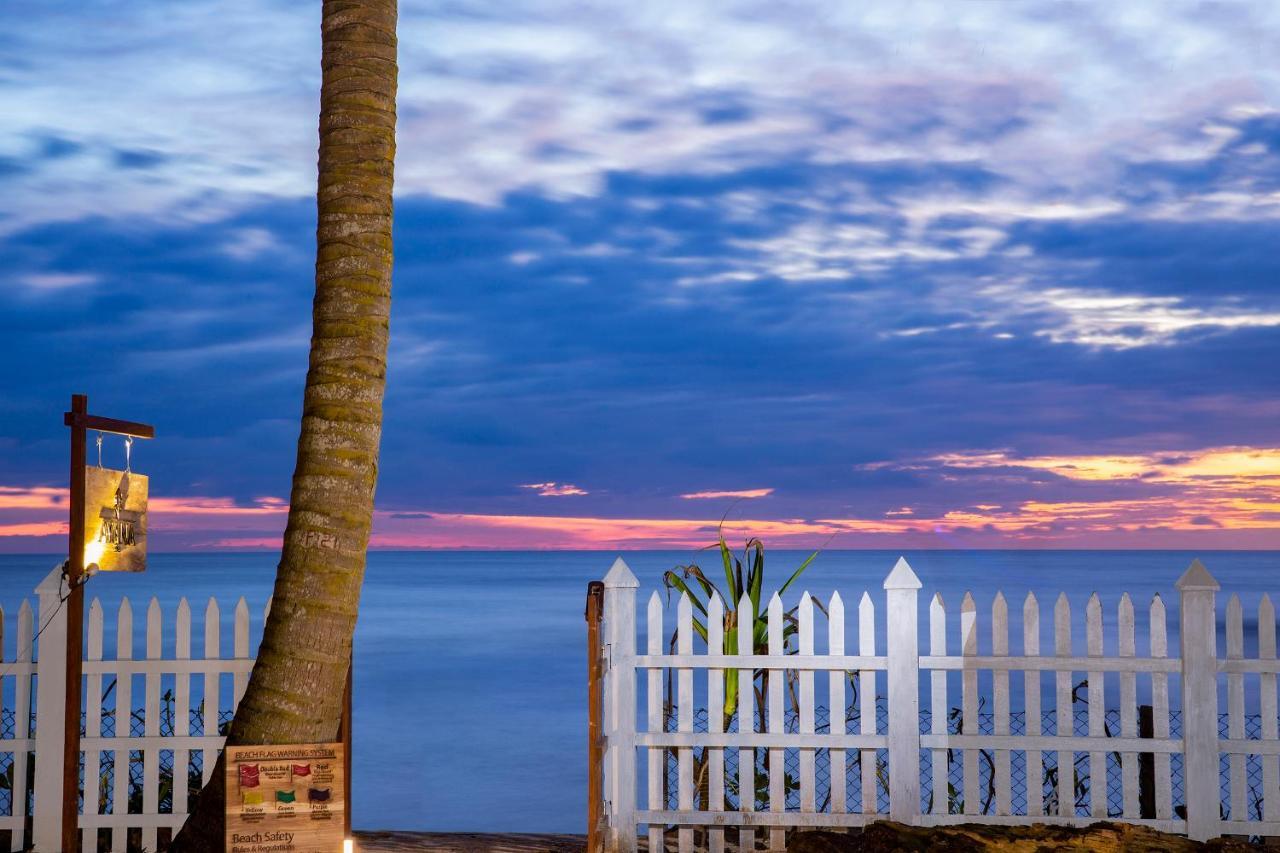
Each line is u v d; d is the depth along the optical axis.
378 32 6.37
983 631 32.50
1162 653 7.79
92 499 7.19
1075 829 7.42
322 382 6.13
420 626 44.38
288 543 6.12
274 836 5.96
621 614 8.00
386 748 18.70
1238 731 7.73
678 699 7.96
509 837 8.46
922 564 174.50
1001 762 7.80
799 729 7.91
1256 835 7.68
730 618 8.47
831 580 97.69
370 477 6.18
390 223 6.36
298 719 6.06
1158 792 7.73
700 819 7.84
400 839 8.26
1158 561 198.00
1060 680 7.84
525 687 25.92
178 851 6.12
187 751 7.76
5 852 7.48
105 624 35.69
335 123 6.29
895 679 7.80
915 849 7.11
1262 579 102.44
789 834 7.98
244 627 7.83
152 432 7.71
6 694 20.06
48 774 7.52
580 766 17.28
